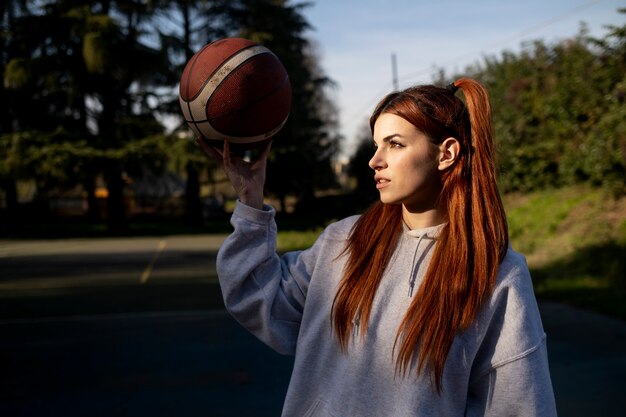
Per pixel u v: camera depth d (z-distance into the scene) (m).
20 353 6.54
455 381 1.51
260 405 4.85
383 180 1.65
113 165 31.19
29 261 16.88
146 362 6.15
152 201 49.22
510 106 17.34
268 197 39.75
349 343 1.61
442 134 1.61
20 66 30.00
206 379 5.55
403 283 1.61
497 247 1.56
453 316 1.51
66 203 52.78
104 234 30.12
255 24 34.84
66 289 11.34
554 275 10.28
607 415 4.48
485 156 1.62
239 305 1.78
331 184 43.25
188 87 2.00
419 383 1.51
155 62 32.12
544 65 16.75
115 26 29.91
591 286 9.24
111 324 8.03
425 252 1.63
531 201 15.62
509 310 1.52
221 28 35.12
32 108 32.75
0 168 29.53
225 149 1.84
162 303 9.63
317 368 1.68
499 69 18.41
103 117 33.09
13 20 31.72
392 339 1.56
